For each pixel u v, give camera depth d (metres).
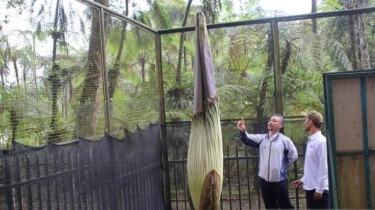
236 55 5.95
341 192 3.56
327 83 3.54
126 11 11.07
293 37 5.83
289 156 5.05
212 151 4.48
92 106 4.13
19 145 2.97
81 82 3.92
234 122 5.92
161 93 6.22
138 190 5.14
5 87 2.84
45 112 3.30
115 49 4.80
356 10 5.39
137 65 5.43
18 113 2.97
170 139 6.16
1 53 2.81
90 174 3.96
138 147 5.21
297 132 5.76
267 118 5.80
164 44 6.33
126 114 4.99
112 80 4.67
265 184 5.07
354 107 3.52
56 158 3.41
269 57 5.81
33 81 3.16
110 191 4.36
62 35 3.61
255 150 5.84
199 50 4.61
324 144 4.55
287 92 5.86
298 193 5.72
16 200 2.93
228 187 5.95
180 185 6.09
